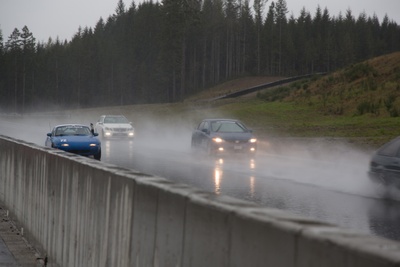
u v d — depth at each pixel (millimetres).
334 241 6785
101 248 14727
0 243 23531
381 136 88438
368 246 6461
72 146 62469
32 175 24047
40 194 22219
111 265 13938
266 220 8000
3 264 19875
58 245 18969
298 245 7352
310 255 7129
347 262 6570
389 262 6070
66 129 66375
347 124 114188
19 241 23953
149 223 11875
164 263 11086
